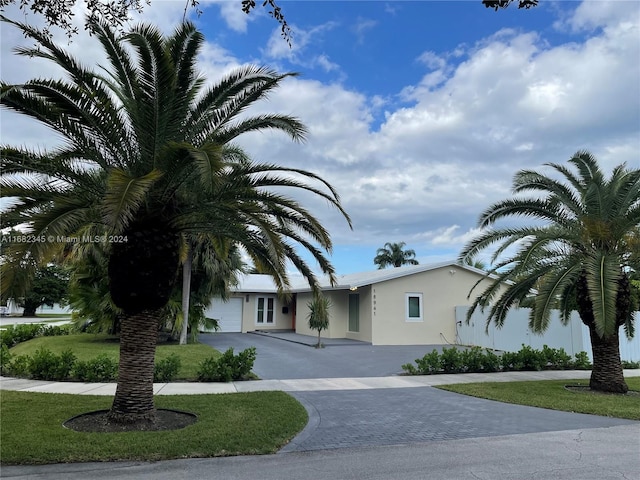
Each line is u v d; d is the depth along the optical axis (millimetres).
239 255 21375
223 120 7957
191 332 20109
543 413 8703
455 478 5191
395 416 8242
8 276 5562
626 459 5945
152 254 7168
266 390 10117
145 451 5832
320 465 5586
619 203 10977
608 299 9664
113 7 6109
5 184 6551
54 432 6469
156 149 7117
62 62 6805
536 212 11703
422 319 21469
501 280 12156
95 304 18219
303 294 27000
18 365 11602
